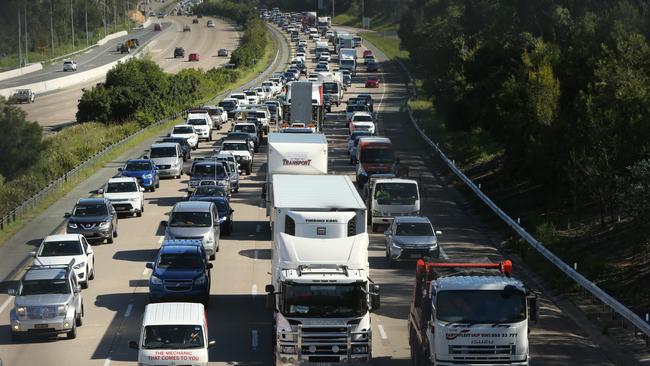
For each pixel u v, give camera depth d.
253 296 44.19
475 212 65.69
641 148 50.59
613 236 50.97
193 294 41.28
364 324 31.78
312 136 54.84
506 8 98.94
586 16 75.31
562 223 57.31
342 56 193.62
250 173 84.12
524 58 72.38
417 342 32.38
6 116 85.00
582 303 41.66
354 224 35.28
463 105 102.19
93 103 121.31
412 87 162.62
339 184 40.22
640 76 53.97
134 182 65.44
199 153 94.56
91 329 38.84
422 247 49.75
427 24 176.25
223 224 58.00
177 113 127.25
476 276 30.81
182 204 53.91
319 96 81.19
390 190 60.66
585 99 56.19
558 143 58.62
